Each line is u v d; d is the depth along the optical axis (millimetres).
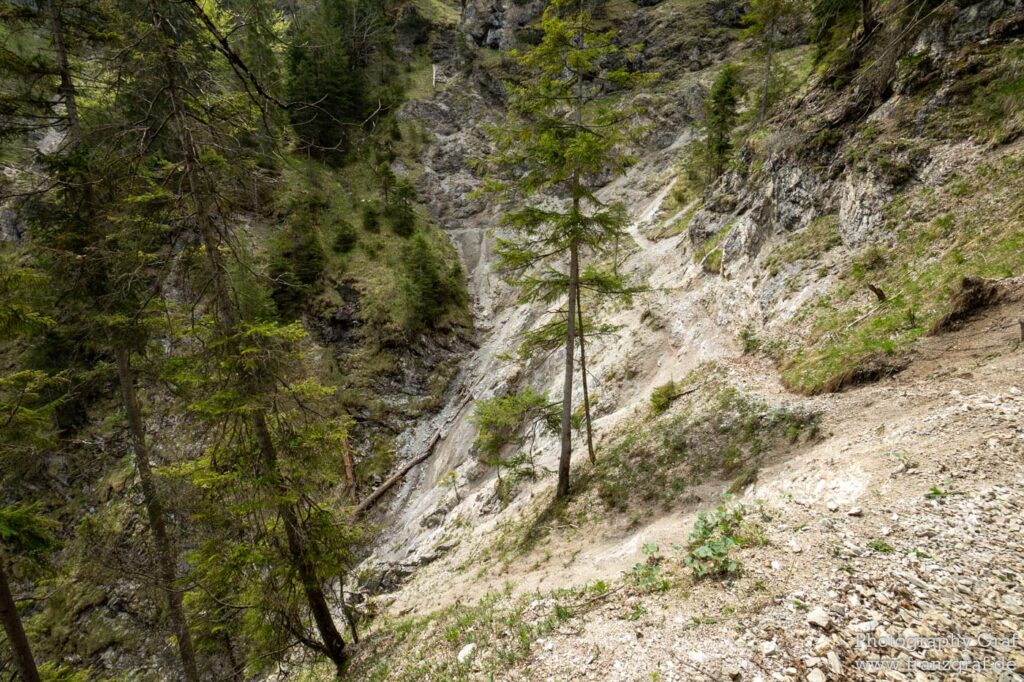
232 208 10672
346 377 35938
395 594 19266
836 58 23344
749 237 23734
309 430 10305
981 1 16609
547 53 14242
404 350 38406
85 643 20359
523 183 14867
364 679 9766
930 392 10445
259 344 9633
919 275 14102
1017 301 11031
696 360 21234
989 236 12773
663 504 14102
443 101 61438
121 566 11328
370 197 48438
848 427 11422
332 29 51500
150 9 8148
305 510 11320
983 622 4656
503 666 6445
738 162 30016
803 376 14680
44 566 8445
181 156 9922
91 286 10570
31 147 11797
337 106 47281
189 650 11625
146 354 11875
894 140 17516
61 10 10906
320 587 11898
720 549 6789
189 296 10234
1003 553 5484
